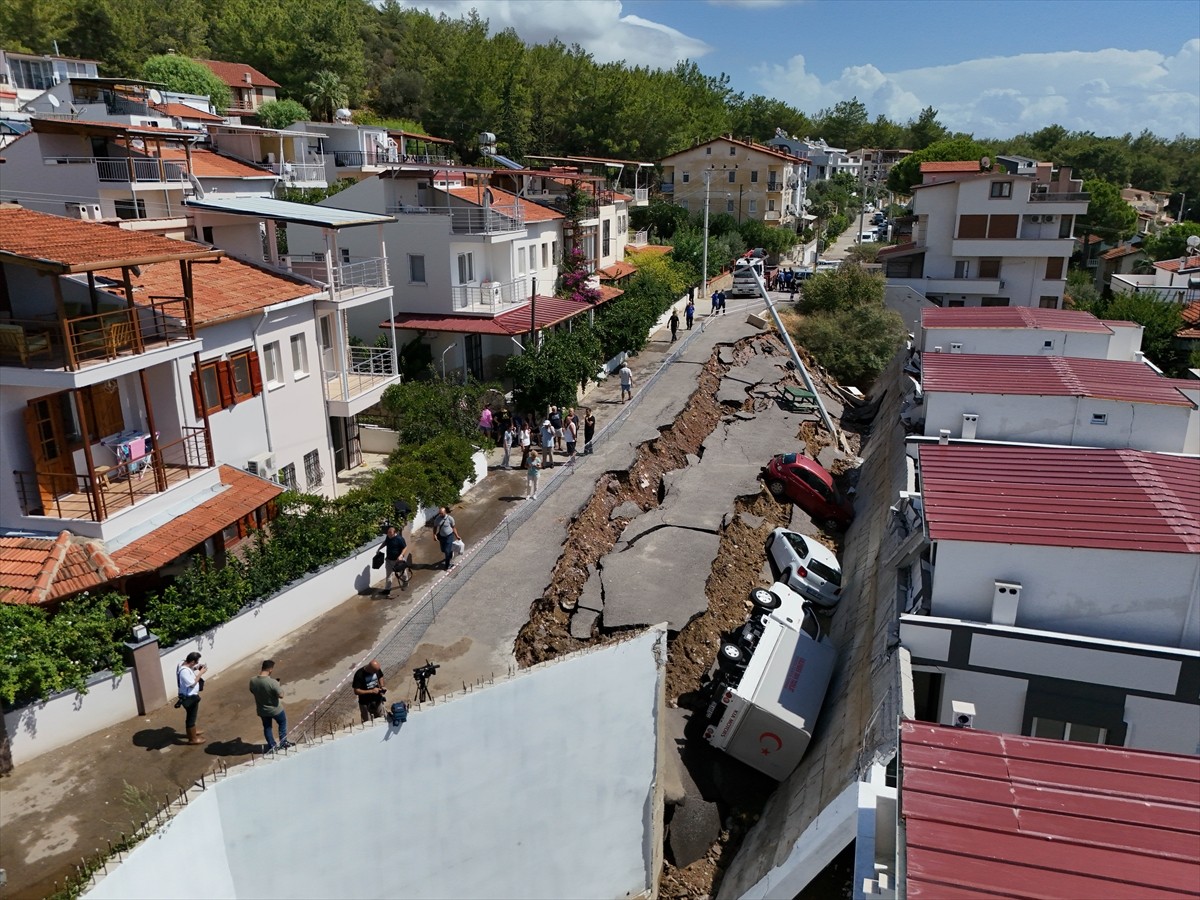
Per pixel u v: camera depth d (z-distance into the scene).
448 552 22.45
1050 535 15.26
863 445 39.75
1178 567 14.63
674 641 20.38
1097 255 89.44
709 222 79.06
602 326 42.09
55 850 12.65
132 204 30.19
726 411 40.19
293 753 13.34
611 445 32.16
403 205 36.59
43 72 65.19
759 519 28.98
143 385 18.09
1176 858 7.97
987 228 55.56
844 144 190.00
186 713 15.36
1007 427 24.75
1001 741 9.88
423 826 14.76
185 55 78.56
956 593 15.76
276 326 24.23
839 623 23.59
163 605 17.12
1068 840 8.27
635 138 92.88
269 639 18.86
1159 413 23.66
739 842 17.53
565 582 22.12
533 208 43.91
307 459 26.14
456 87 85.75
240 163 39.41
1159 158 166.12
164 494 18.59
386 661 18.11
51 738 14.98
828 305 54.75
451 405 31.02
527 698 15.41
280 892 13.51
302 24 84.25
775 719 17.86
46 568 15.93
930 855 8.10
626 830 17.33
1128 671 14.40
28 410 17.05
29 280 18.84
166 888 11.79
